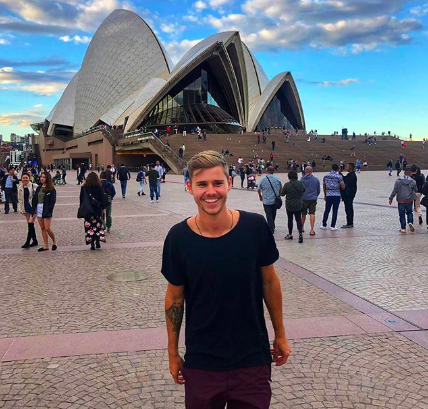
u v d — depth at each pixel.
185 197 20.58
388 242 9.16
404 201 10.20
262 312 2.04
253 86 81.88
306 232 10.57
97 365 3.72
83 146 73.81
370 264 7.26
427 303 5.26
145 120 68.94
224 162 1.93
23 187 9.01
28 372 3.61
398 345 4.09
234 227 1.91
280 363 2.12
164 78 72.12
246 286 1.87
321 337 4.28
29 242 9.02
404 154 53.81
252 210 15.02
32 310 5.14
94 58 81.00
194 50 69.38
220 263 1.84
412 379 3.44
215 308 1.86
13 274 6.85
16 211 16.11
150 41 74.62
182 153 43.78
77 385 3.39
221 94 75.44
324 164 46.66
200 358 1.88
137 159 59.03
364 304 5.25
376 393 3.23
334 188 10.77
